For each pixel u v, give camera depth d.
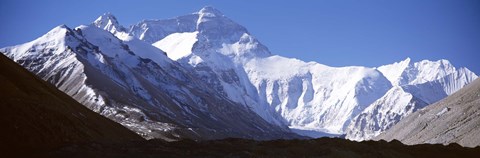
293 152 108.56
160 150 108.50
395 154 115.88
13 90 133.25
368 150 115.00
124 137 159.25
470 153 127.31
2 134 110.25
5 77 146.00
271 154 107.38
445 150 126.38
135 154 105.06
